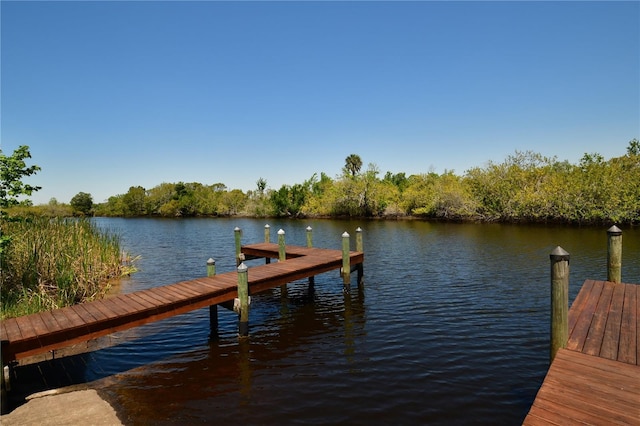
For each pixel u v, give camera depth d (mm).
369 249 23797
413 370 7340
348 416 5852
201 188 84875
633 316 6340
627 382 4309
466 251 21828
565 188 34469
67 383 7184
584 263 16828
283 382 7031
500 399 6242
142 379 7285
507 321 10047
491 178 41281
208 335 9664
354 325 10102
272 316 11086
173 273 18266
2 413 6012
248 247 16891
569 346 5258
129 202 84938
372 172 55375
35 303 10133
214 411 6090
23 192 11008
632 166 33594
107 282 15352
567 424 3609
